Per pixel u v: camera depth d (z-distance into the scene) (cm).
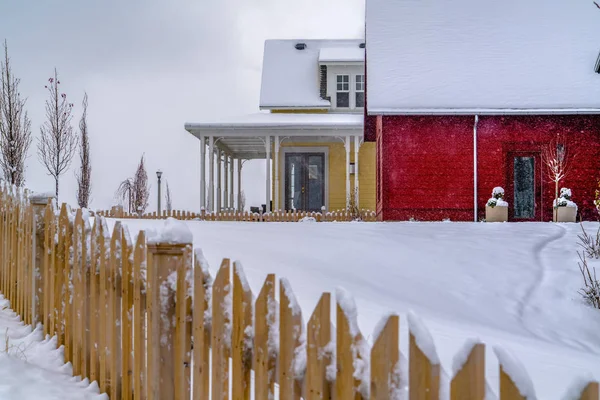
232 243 1138
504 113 2025
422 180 2064
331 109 3058
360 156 2895
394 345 209
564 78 2141
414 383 202
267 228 1377
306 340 260
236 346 303
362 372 222
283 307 270
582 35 2298
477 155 2058
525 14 2359
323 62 3020
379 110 2033
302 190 2906
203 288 332
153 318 359
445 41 2269
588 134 2055
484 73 2159
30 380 465
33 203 595
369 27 2294
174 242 353
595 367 586
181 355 348
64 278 526
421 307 833
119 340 423
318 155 2916
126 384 406
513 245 1188
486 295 913
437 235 1284
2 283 758
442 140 2070
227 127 2588
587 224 1491
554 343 738
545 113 2022
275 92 3092
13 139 2709
